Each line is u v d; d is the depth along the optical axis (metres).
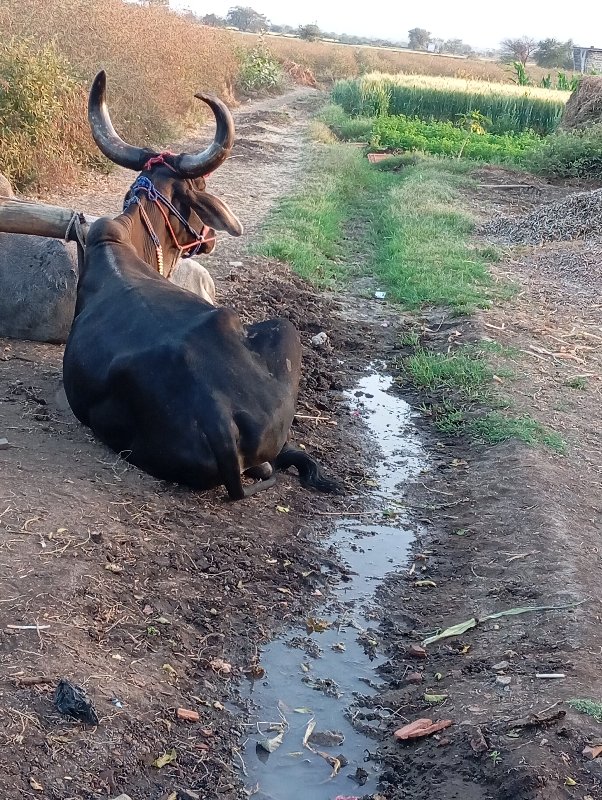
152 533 2.93
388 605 2.93
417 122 15.09
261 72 19.62
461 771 2.16
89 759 2.07
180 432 3.03
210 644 2.60
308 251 6.72
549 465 3.72
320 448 3.89
